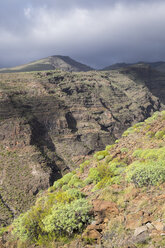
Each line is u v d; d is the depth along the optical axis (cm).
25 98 18350
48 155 14350
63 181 3434
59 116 18738
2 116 15450
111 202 887
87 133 18712
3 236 1503
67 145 16662
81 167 3322
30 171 12069
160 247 479
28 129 14938
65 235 860
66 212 908
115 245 604
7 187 11075
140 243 534
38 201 1772
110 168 1920
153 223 595
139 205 771
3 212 9238
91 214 877
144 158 1603
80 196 1405
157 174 936
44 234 966
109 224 741
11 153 13362
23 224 1053
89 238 708
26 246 965
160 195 777
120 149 2583
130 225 656
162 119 2730
